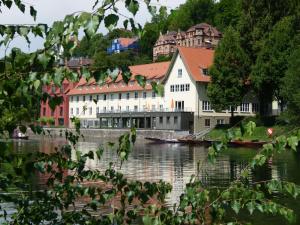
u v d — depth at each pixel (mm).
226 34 72625
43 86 4160
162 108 89438
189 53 86500
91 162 33562
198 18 171375
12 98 4266
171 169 36531
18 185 5312
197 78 83062
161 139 73250
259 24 71312
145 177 31250
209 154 5172
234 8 155250
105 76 4184
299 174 31625
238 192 5098
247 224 5289
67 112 112938
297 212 18078
